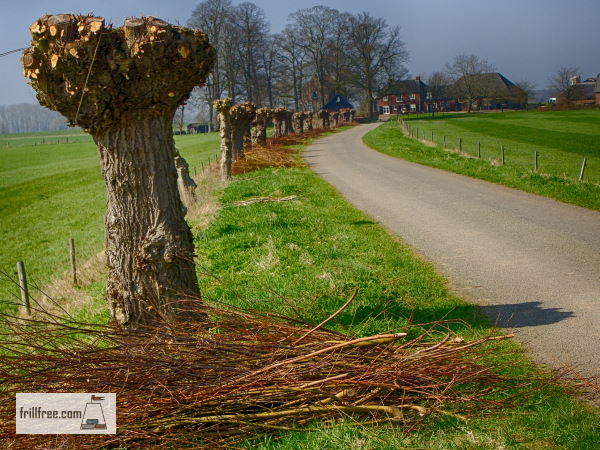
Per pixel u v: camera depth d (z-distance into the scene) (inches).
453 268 417.7
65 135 4800.7
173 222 254.7
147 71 230.7
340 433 178.2
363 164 1250.0
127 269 251.8
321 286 351.6
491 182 893.2
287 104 4505.4
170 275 251.3
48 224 1058.7
